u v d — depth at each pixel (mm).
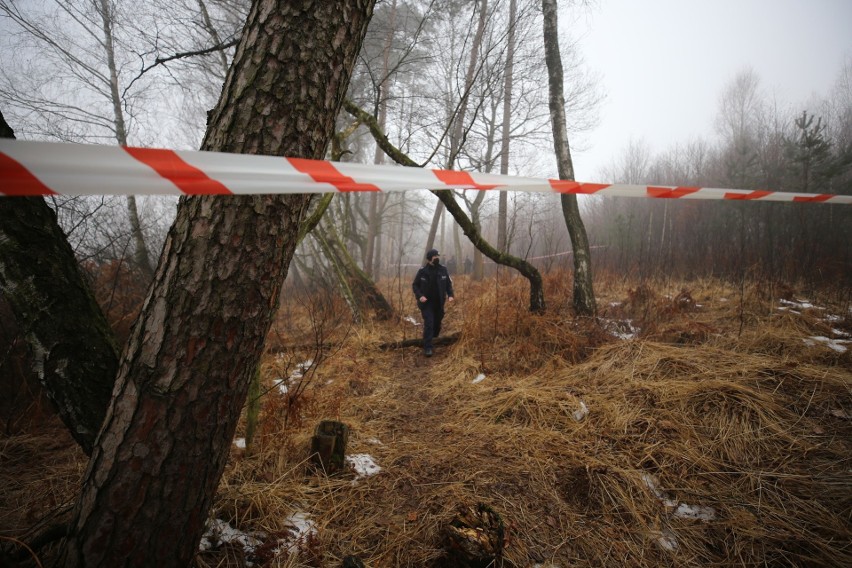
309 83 1178
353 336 5832
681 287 7109
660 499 2230
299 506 2162
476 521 1865
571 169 5375
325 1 1185
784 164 10586
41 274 1422
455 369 4387
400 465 2611
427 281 5176
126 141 5961
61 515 1875
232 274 1152
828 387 2963
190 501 1195
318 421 3088
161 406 1125
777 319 4473
